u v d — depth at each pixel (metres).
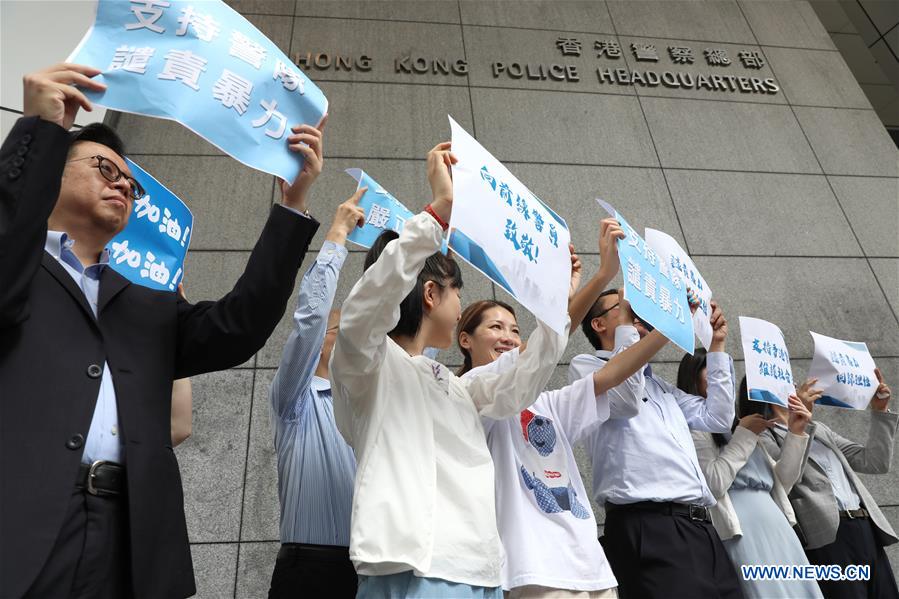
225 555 3.28
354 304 1.63
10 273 1.30
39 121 1.38
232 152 1.62
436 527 1.57
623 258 2.35
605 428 2.72
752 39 5.68
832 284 4.60
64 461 1.28
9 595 1.15
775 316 4.43
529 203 1.99
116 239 2.30
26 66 3.84
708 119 5.12
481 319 2.56
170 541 1.41
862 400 3.47
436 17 5.21
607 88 5.11
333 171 4.39
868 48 7.39
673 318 2.46
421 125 4.67
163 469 1.44
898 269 4.72
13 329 1.35
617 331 2.84
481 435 1.85
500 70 5.02
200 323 1.67
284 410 2.21
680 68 5.36
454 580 1.53
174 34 1.65
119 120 4.37
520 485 2.03
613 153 4.82
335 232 2.31
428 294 2.04
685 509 2.55
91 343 1.44
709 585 2.41
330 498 2.23
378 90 4.77
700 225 4.65
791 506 3.05
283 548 2.20
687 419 3.03
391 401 1.72
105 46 1.58
